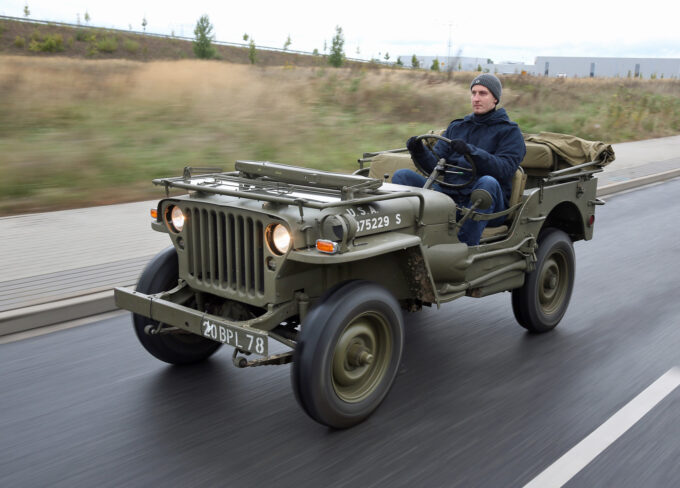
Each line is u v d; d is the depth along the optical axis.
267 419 3.33
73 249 6.10
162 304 3.33
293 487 2.74
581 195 4.77
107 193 8.56
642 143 17.56
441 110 17.47
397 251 3.48
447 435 3.18
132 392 3.62
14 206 7.77
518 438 3.15
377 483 2.78
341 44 42.78
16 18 53.50
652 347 4.36
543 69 85.31
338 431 3.21
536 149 4.91
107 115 13.12
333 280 3.36
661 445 3.09
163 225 3.58
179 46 56.69
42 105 13.48
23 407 3.44
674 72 80.81
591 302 5.29
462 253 3.74
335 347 3.01
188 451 3.02
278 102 15.82
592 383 3.79
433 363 4.07
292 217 3.01
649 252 6.95
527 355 4.21
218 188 3.30
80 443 3.09
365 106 17.17
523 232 4.27
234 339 3.01
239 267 3.24
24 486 2.74
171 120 13.17
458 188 4.14
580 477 2.82
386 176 4.36
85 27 55.41
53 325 4.61
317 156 11.47
